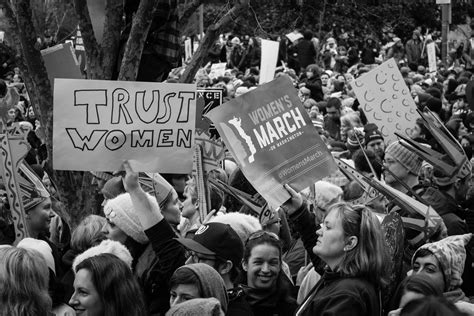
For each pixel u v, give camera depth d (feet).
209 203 23.99
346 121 42.47
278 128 21.27
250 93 21.35
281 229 25.00
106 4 24.80
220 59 99.76
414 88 57.88
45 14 32.37
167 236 19.53
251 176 21.18
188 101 20.76
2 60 65.87
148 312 19.67
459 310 12.89
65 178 24.45
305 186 21.07
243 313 18.47
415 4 132.67
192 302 15.57
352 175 24.09
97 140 20.56
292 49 92.84
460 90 55.72
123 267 17.34
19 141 23.21
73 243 21.76
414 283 16.10
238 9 25.23
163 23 28.81
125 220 20.48
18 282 16.35
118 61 26.78
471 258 21.59
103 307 17.10
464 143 41.22
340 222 17.16
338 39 114.32
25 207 23.97
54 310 20.49
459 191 27.35
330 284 17.28
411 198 22.54
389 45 109.09
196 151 24.31
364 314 16.58
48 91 24.27
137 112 20.66
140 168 20.70
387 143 33.45
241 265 20.49
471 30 134.10
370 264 17.06
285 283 20.06
